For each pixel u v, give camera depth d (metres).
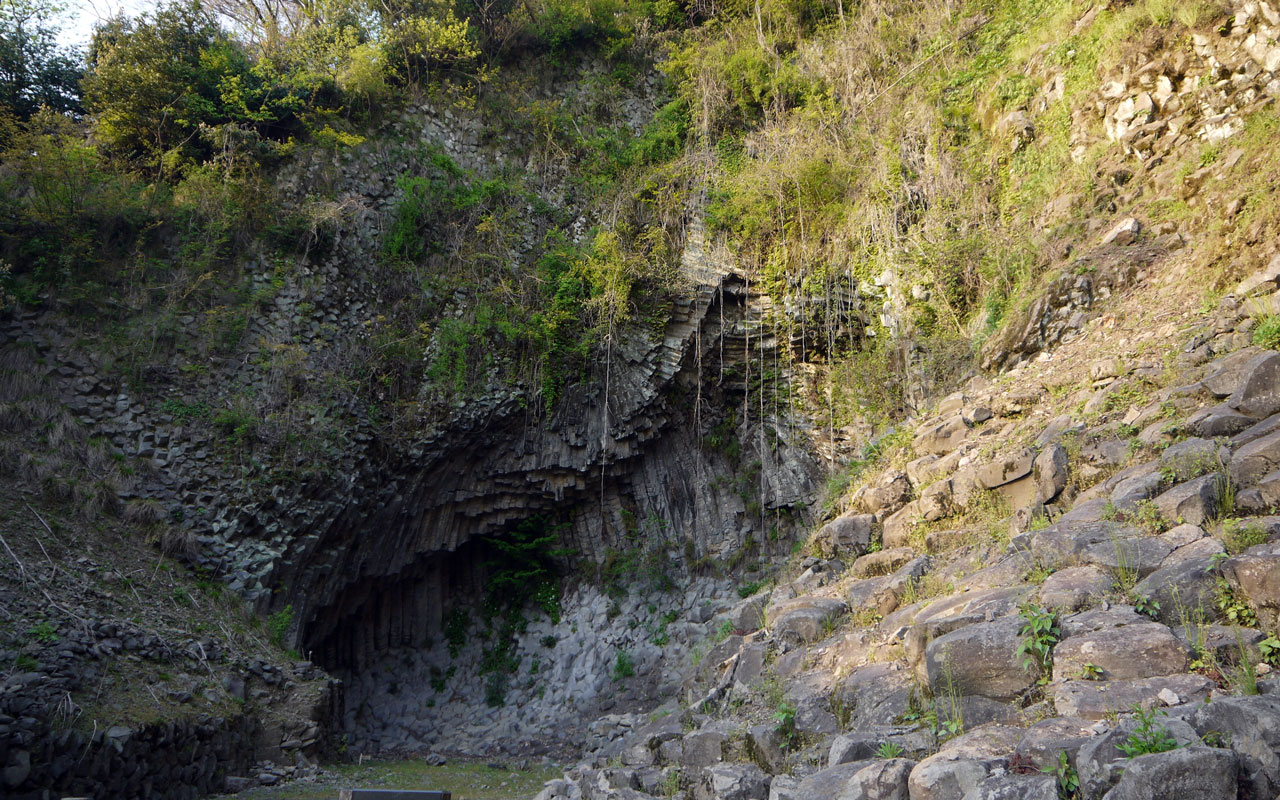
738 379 15.57
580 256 15.80
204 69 15.88
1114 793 3.36
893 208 13.77
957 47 14.80
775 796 4.88
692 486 15.79
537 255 16.44
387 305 15.81
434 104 18.08
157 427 13.02
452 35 18.06
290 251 15.28
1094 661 4.41
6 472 11.43
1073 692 4.25
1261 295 7.20
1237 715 3.46
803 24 18.06
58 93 17.95
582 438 15.30
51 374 12.72
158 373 13.41
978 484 7.87
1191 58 10.44
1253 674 3.89
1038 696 4.63
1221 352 6.97
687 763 6.31
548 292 15.60
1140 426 6.76
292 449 13.48
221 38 16.61
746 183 15.53
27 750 7.50
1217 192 8.98
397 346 15.17
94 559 11.15
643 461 15.98
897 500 8.97
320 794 9.48
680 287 15.28
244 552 12.76
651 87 19.28
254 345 14.19
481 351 15.23
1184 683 4.01
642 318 15.29
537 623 16.16
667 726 7.31
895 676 5.68
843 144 15.34
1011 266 11.50
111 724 8.55
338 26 17.89
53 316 13.19
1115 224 10.17
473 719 15.12
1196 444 5.85
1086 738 3.83
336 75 17.08
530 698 15.06
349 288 15.59
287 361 14.02
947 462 8.66
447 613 16.70
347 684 15.61
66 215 13.64
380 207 16.53
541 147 18.06
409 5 18.61
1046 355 9.73
